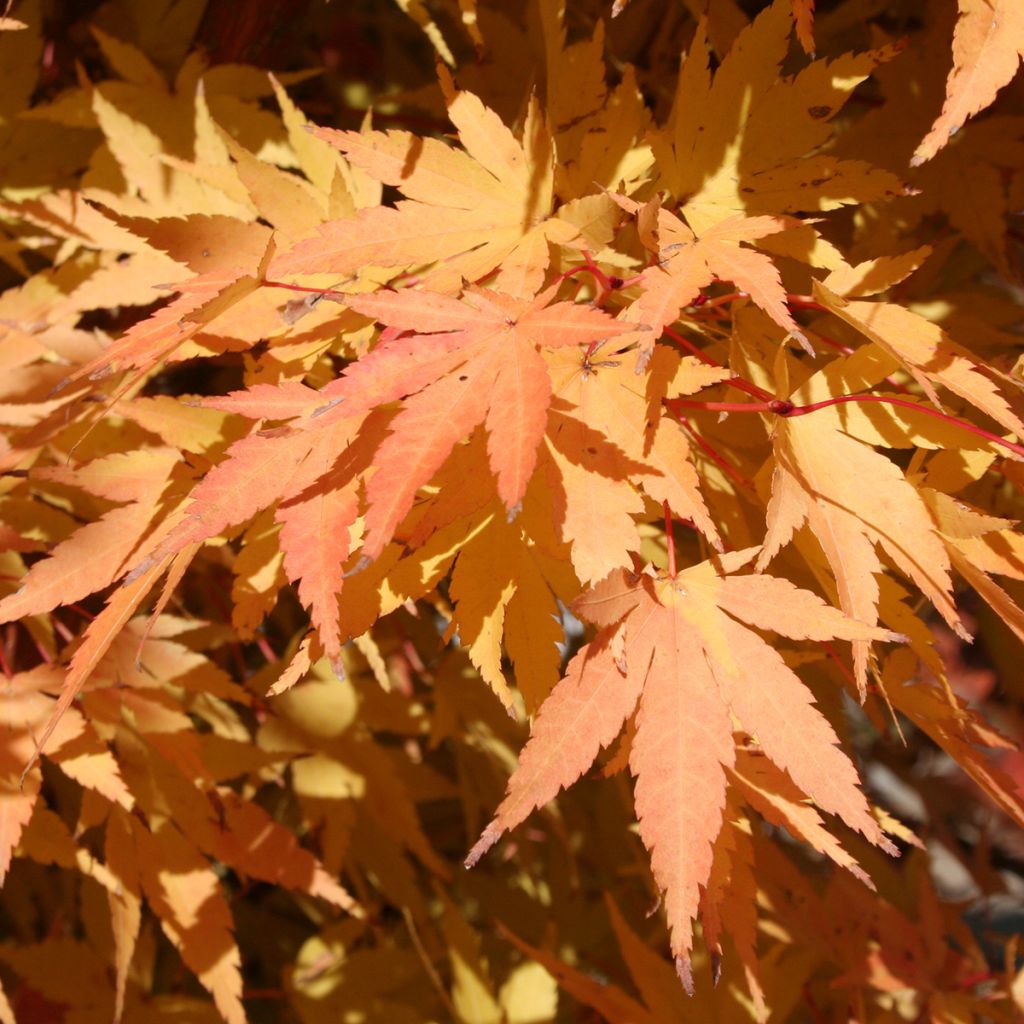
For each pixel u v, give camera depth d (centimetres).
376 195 39
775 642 37
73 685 31
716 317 36
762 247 35
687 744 31
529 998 47
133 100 44
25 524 40
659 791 31
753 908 34
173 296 42
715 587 32
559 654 33
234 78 45
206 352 34
